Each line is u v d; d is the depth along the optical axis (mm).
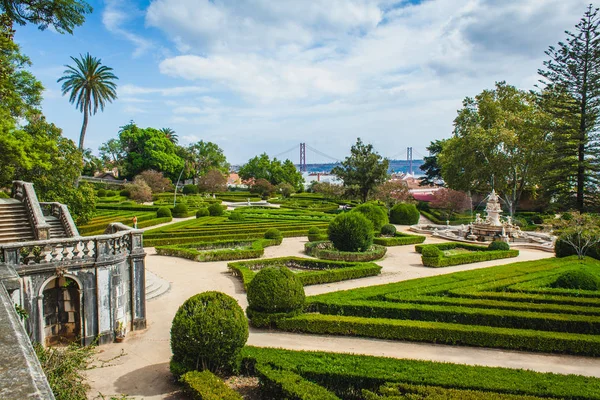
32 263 11211
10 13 10797
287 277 13508
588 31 35156
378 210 34375
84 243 12148
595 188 36562
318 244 27609
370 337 12719
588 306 14258
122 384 9875
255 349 10734
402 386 8594
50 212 21125
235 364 10117
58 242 11664
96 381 10023
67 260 11773
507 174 43094
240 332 9914
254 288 13398
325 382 9328
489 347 12078
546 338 11727
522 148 41688
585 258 22844
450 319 13438
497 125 42438
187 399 9164
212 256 23797
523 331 12164
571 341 11586
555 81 37625
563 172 36969
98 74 49844
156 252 25969
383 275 20734
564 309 13625
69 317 12602
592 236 23312
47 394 3162
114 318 12680
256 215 43969
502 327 12891
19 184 21078
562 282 16703
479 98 46750
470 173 44406
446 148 51594
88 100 50031
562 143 37188
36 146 25703
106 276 12469
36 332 11234
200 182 81375
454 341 12188
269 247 28469
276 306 13156
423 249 23297
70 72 48750
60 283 12516
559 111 37906
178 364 9906
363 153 57688
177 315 9992
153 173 69938
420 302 14555
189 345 9641
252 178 100312
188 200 63250
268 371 9289
